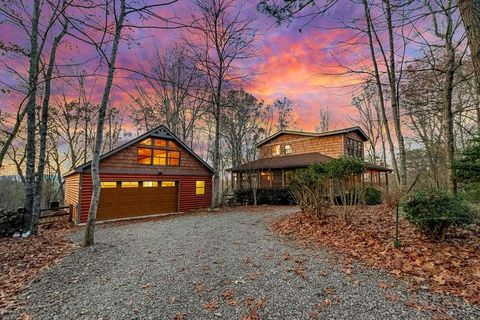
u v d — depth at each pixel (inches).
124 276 170.1
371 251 189.6
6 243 283.7
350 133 764.0
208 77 713.0
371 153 1112.2
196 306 124.9
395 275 147.1
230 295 134.6
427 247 180.4
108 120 970.1
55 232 381.1
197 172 654.5
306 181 329.4
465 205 184.9
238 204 683.4
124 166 525.0
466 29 110.6
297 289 137.9
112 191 507.2
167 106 910.4
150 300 133.3
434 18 279.9
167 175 592.7
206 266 181.6
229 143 1163.9
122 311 123.3
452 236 197.9
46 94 354.3
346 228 253.9
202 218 456.1
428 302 115.7
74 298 140.5
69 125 853.8
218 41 625.9
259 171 733.3
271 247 224.5
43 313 125.1
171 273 171.2
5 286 159.5
